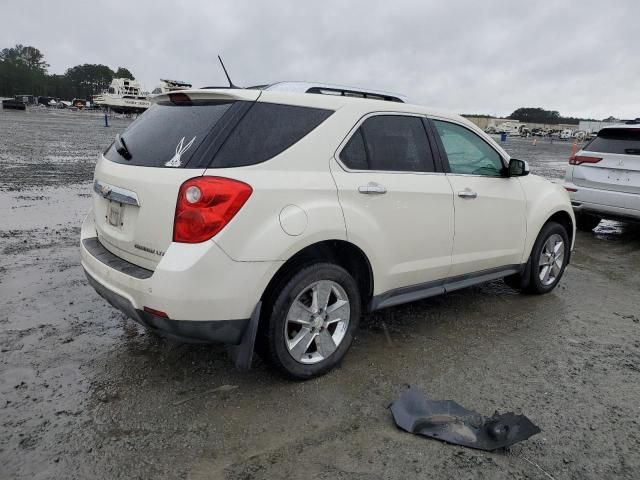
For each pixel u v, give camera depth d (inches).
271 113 119.8
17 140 861.2
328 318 129.6
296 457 100.6
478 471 98.3
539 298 202.1
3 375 124.8
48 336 146.6
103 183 128.9
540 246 195.2
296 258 124.3
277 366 122.3
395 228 138.9
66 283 189.5
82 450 99.7
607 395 129.2
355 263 138.9
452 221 155.1
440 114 159.5
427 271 151.8
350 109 133.1
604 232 348.2
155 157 117.4
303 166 120.7
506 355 149.3
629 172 290.5
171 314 105.9
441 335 161.5
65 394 118.1
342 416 114.7
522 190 184.2
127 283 111.4
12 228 269.6
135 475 93.9
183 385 124.3
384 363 140.6
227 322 110.5
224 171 109.0
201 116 118.6
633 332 171.6
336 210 123.4
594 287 221.5
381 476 96.2
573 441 109.3
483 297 200.2
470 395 126.2
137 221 115.1
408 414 114.6
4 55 6505.9
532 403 123.7
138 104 3444.9
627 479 98.3
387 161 139.9
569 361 147.4
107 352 138.9
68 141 893.8
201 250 105.0
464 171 163.5
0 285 184.2
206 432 106.9
